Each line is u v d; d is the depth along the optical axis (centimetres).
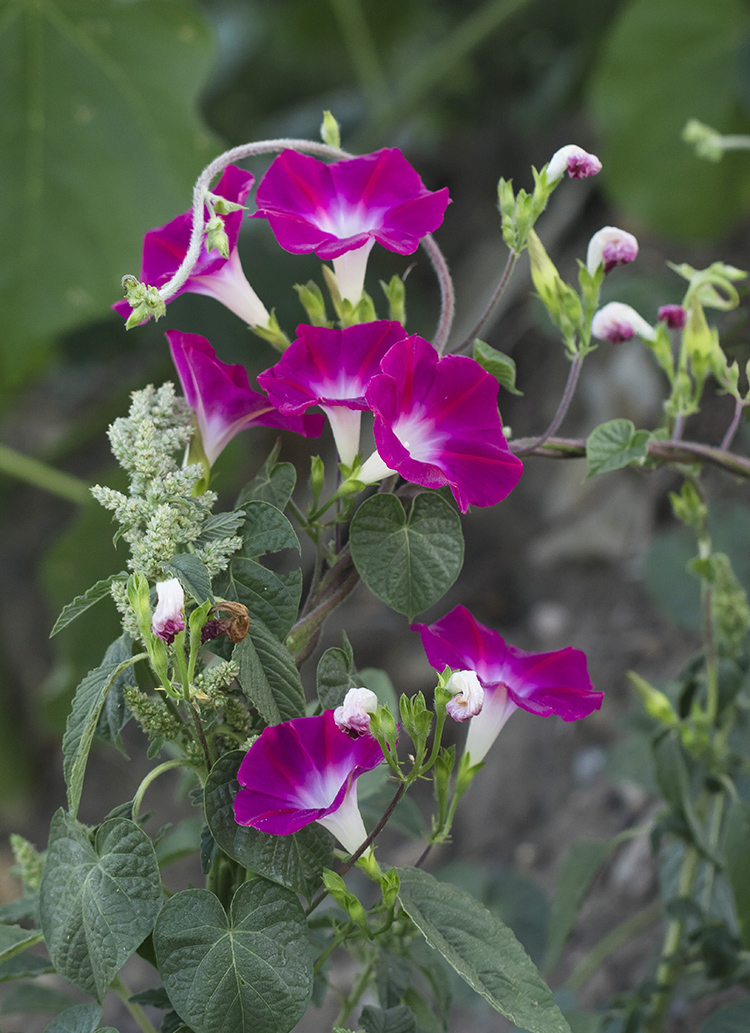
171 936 117
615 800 200
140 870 117
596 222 273
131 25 193
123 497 118
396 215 121
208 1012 116
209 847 120
